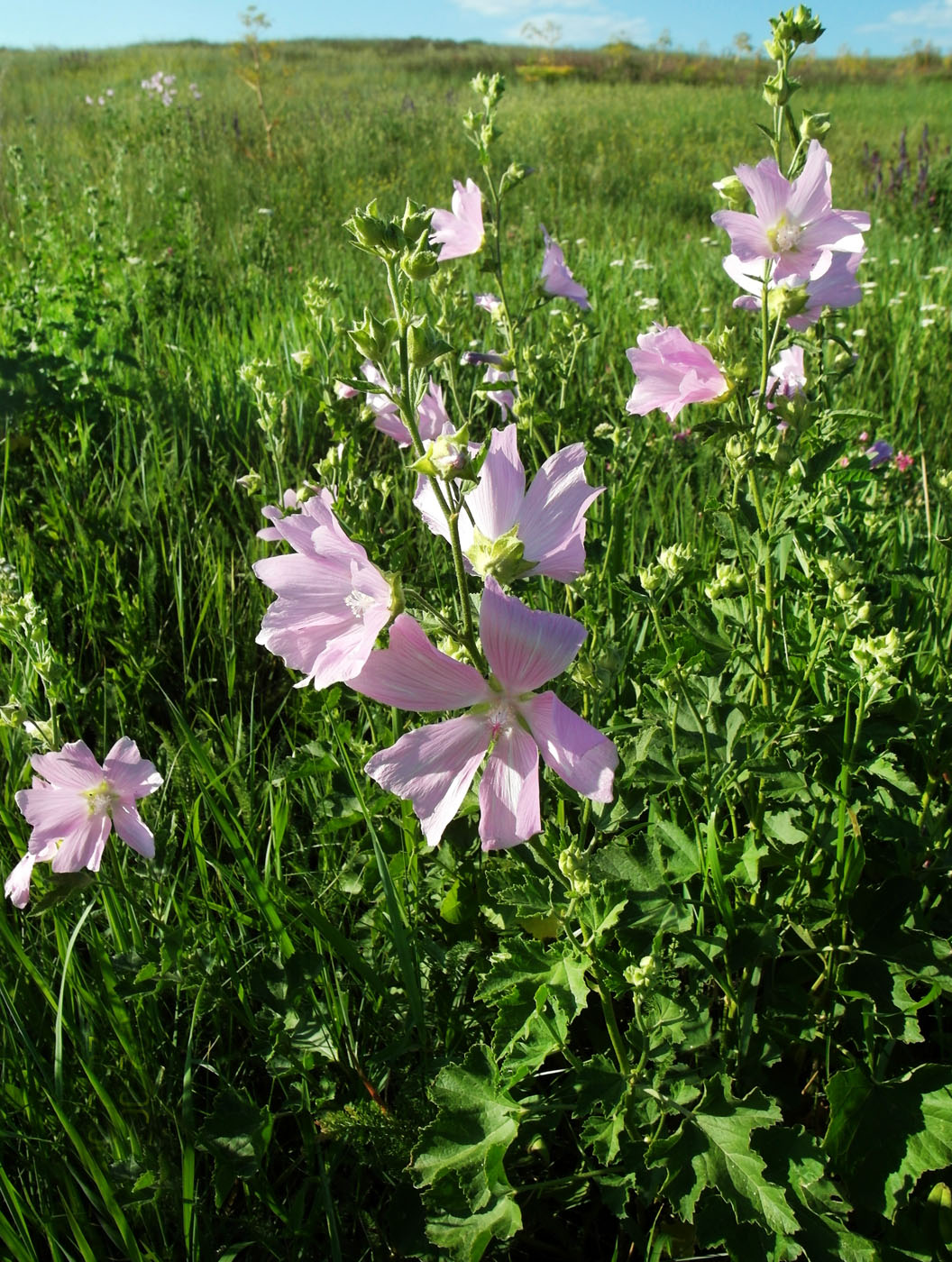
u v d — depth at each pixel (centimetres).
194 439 99
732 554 52
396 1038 46
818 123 49
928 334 116
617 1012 48
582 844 46
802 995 47
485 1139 41
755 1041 45
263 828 56
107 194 194
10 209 204
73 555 77
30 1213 40
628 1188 42
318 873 53
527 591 61
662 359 50
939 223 209
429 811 38
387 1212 42
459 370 91
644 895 44
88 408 100
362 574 36
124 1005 45
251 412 99
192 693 65
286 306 138
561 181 243
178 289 145
